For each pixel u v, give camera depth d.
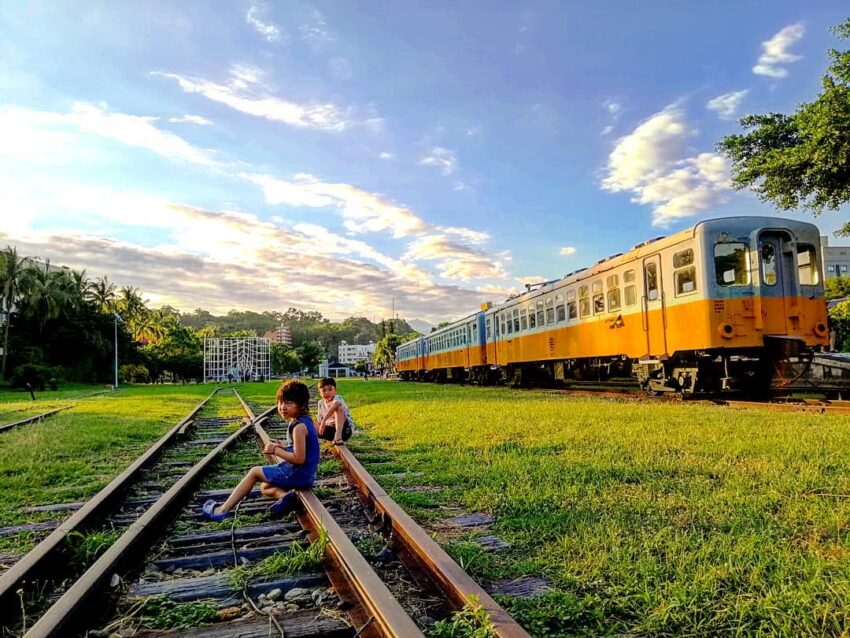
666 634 2.68
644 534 3.80
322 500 5.40
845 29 14.55
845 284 35.06
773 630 2.56
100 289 76.00
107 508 5.14
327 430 8.22
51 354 56.28
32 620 3.04
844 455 5.92
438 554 3.38
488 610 2.66
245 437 10.05
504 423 9.55
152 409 16.31
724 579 3.07
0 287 50.00
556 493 4.98
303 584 3.41
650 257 13.97
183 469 7.19
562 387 22.59
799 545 3.56
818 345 12.04
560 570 3.39
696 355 12.82
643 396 15.34
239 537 4.35
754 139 17.78
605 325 16.23
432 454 7.34
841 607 2.67
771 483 4.94
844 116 14.40
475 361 30.00
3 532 4.66
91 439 9.36
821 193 16.56
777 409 10.76
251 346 97.19
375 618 2.76
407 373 54.75
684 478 5.39
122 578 3.45
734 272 11.98
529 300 22.25
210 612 3.04
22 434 10.05
